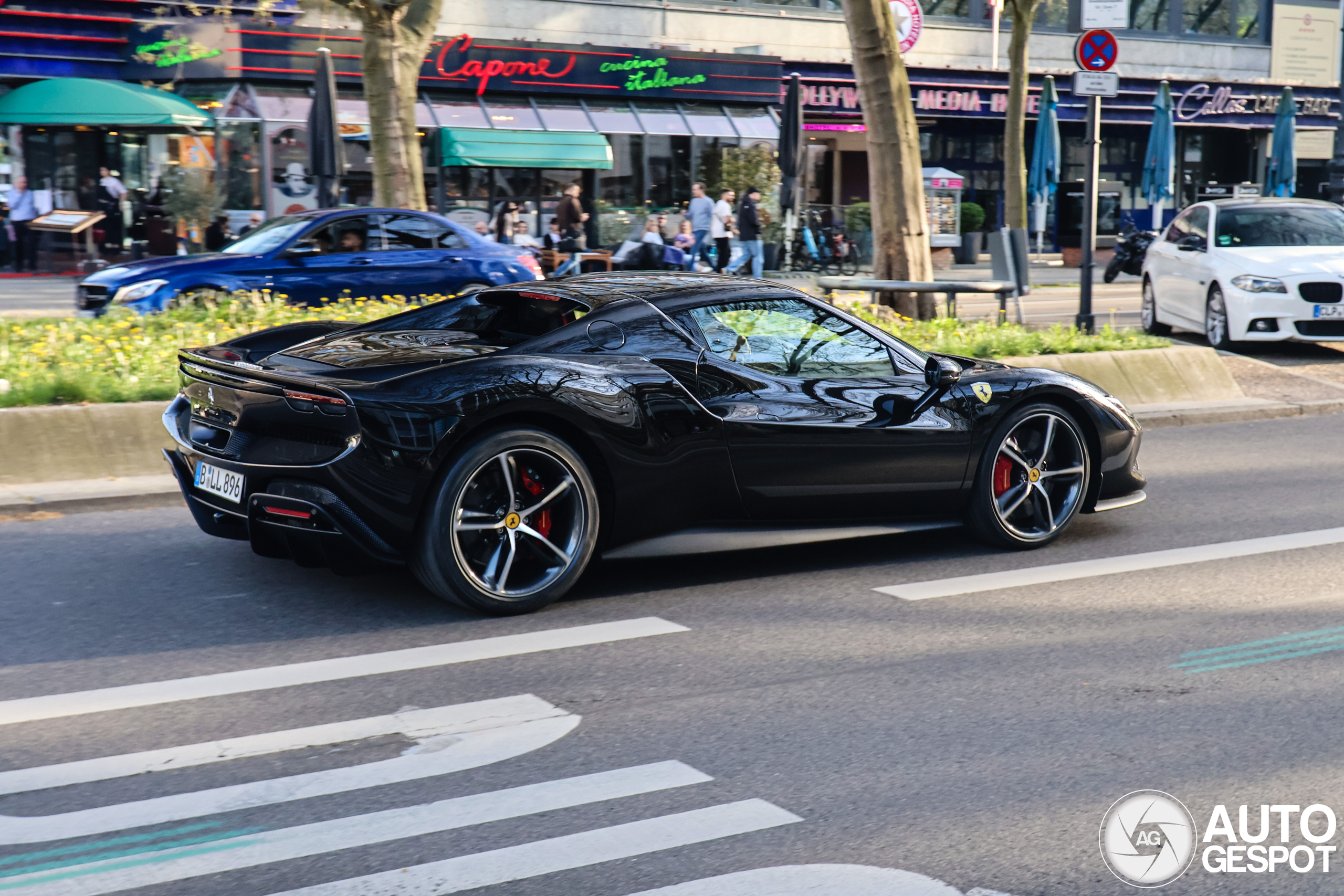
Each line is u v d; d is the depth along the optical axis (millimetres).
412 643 4695
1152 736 3875
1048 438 6184
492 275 13523
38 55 23781
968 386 5965
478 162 25016
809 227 26469
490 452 4816
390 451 4656
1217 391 11203
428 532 4785
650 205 28109
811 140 32656
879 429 5660
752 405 5402
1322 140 40594
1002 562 5996
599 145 26391
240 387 4965
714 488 5352
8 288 19656
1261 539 6504
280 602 5195
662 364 5289
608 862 3039
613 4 28734
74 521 6570
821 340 5746
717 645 4715
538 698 4148
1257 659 4613
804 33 31109
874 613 5152
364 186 24828
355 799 3383
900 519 5945
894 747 3764
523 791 3439
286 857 3051
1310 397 11383
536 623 4961
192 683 4262
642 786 3479
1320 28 39969
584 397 4996
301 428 4832
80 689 4207
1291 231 14344
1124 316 18266
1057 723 3971
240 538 5293
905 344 6004
